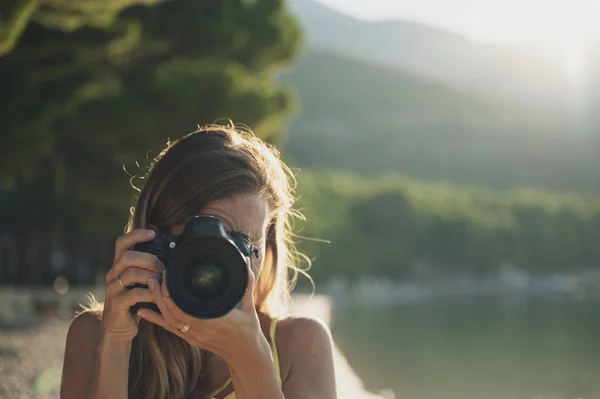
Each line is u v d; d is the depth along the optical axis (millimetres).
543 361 29984
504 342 38156
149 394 1896
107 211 37938
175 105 22156
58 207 39375
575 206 147750
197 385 1958
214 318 1587
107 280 1733
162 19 24234
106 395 1770
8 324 18828
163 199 1758
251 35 29984
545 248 139375
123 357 1782
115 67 22359
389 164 195875
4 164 18422
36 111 17547
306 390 1866
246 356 1664
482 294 114438
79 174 24500
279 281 2045
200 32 25109
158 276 1657
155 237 1692
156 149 22672
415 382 22078
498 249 130000
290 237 2246
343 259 104750
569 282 137500
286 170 2041
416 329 46156
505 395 20766
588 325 52156
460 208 127938
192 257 1571
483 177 197000
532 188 196000
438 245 123188
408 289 113875
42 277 43938
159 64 25266
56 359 11891
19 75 17109
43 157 22797
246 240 1663
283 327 1939
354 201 114375
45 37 16219
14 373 9984
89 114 21844
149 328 1905
